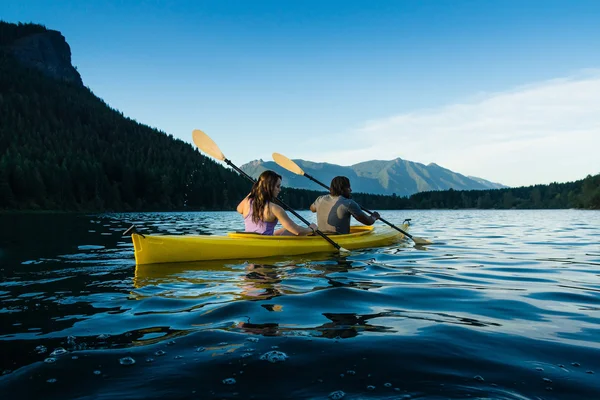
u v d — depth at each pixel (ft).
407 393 4.84
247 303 9.15
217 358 5.89
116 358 5.92
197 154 528.22
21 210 206.80
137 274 13.10
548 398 4.73
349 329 7.27
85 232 34.76
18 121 441.27
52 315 8.29
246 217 18.29
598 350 6.27
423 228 43.73
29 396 4.75
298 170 25.35
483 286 11.44
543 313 8.52
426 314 8.39
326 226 20.36
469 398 4.73
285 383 5.11
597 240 27.73
